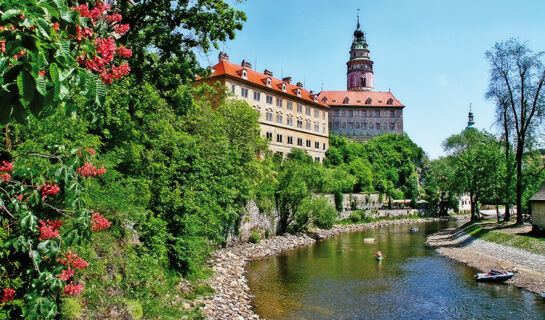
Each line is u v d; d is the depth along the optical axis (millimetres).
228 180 28078
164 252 17125
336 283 22984
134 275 13680
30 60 3629
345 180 67688
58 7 3975
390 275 25203
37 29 3664
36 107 3820
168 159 19609
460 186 53094
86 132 13078
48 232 5844
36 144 8359
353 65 116000
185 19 17125
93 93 4469
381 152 87688
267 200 39156
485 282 23406
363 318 17203
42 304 5910
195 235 20281
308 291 21125
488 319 17266
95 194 12430
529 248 28188
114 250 13289
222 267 24453
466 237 39188
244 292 20266
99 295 11133
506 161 40156
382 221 66812
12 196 5938
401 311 18188
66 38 4652
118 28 7996
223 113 36562
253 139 36812
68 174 6027
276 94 66375
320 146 77812
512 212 77375
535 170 43312
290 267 27109
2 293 6062
